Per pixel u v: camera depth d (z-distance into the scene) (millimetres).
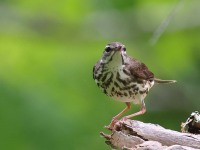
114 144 10188
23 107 15766
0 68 17078
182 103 17859
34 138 15445
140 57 18266
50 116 15727
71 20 18797
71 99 16469
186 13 18359
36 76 17109
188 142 9898
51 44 18375
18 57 17812
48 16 18828
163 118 17688
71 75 17234
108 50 11695
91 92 16953
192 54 18281
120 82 11758
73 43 18531
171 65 18094
